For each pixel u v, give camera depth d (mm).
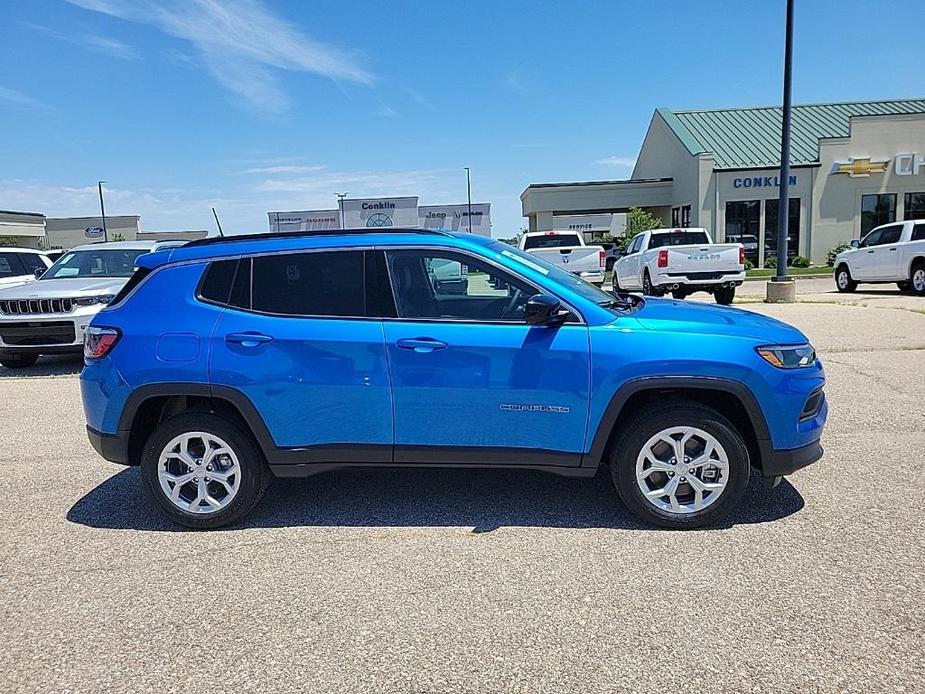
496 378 4043
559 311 4059
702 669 2805
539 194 36219
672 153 35125
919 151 30688
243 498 4301
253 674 2867
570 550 3893
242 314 4238
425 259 4230
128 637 3160
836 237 31344
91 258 11375
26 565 3904
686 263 15945
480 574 3648
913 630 3012
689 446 4090
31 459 5902
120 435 4328
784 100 15945
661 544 3930
